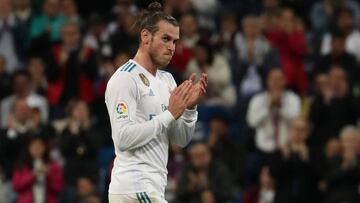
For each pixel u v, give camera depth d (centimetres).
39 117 3609
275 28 3997
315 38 4206
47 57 4003
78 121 3522
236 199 3388
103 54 3941
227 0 4547
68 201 3394
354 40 4078
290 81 3900
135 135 1759
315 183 3262
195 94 1786
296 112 3594
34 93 3878
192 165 3284
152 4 1833
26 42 4166
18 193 3403
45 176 3400
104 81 3794
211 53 3825
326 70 3953
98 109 3797
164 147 1827
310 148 3388
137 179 1788
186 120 1861
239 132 3706
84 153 3475
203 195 3216
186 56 3828
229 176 3306
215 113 3694
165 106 1831
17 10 4250
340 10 4194
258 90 3844
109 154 3616
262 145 3591
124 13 4000
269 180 3269
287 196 3238
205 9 4369
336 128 3566
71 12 4231
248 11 4450
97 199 3331
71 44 3966
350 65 3925
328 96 3616
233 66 3959
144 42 1816
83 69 3881
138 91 1792
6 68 4022
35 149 3406
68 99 3891
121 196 1792
